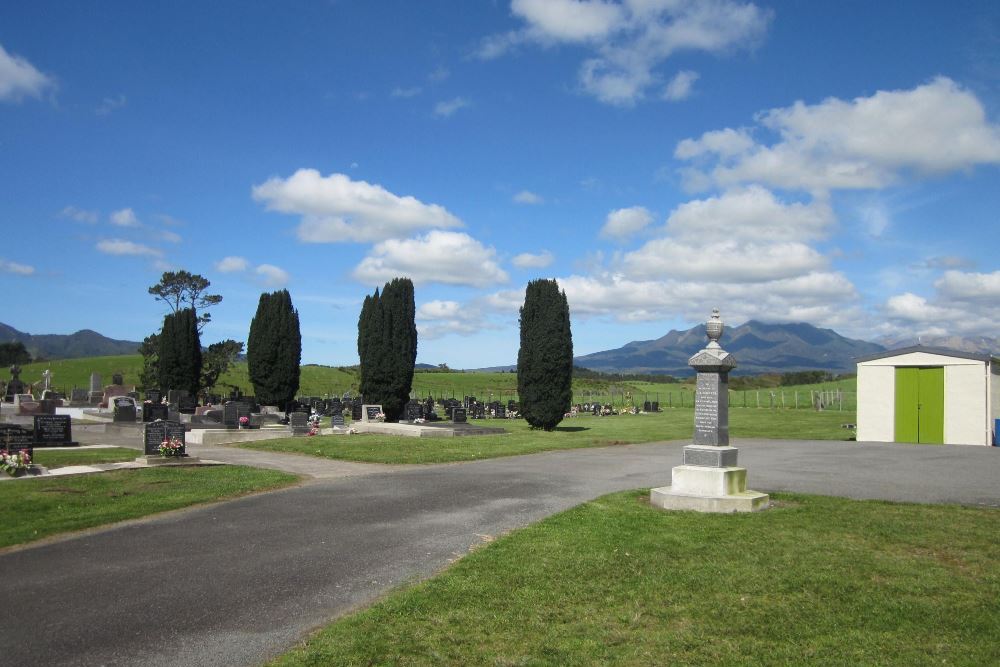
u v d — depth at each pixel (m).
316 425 30.86
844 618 6.93
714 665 6.00
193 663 5.98
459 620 6.93
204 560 9.13
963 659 6.03
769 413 45.66
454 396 63.41
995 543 9.29
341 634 6.55
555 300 30.73
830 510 11.38
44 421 23.28
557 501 12.84
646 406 53.34
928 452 21.08
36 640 6.49
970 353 24.95
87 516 11.73
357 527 10.90
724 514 11.25
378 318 34.38
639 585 7.90
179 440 18.53
